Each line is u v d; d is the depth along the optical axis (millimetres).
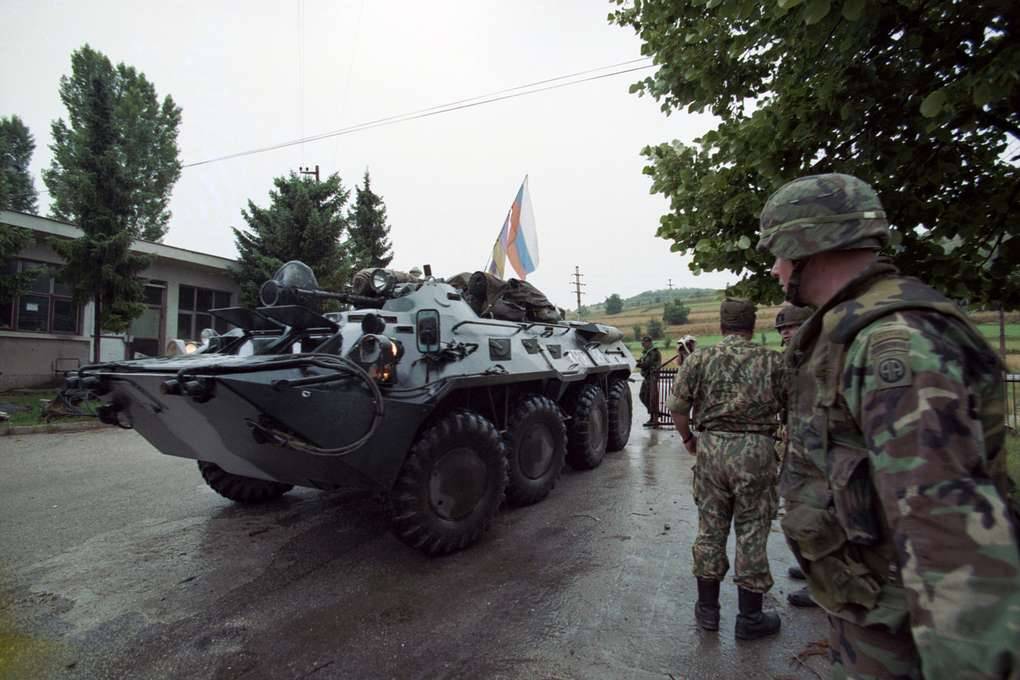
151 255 12703
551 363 5535
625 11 4066
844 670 1242
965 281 2914
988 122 2736
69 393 3951
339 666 2604
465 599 3277
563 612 3092
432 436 3812
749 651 2664
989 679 826
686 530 4449
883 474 981
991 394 1044
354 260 19422
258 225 16297
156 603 3264
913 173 2883
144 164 21000
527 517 4812
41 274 12734
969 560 871
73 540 4316
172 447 4324
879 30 2592
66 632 2939
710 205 3457
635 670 2521
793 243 1308
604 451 6914
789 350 1409
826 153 2955
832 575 1236
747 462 2707
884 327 1061
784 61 3104
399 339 4012
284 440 3219
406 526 3715
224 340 4914
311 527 4590
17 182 22953
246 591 3414
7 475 6480
